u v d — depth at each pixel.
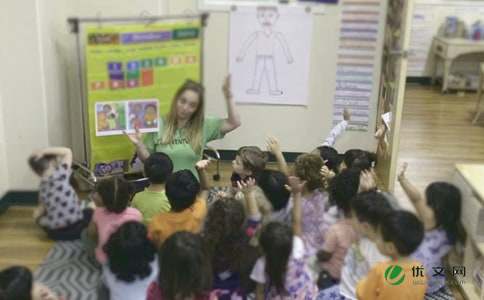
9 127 3.64
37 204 3.76
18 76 3.56
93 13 4.01
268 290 2.37
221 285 2.41
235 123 3.60
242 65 4.34
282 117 4.48
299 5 4.20
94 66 3.46
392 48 4.07
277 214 2.77
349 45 4.28
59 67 3.85
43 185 3.29
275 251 2.28
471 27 6.96
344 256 2.54
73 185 3.61
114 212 2.89
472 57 7.21
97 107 3.54
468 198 2.74
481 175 2.89
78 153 4.16
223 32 4.27
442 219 2.59
